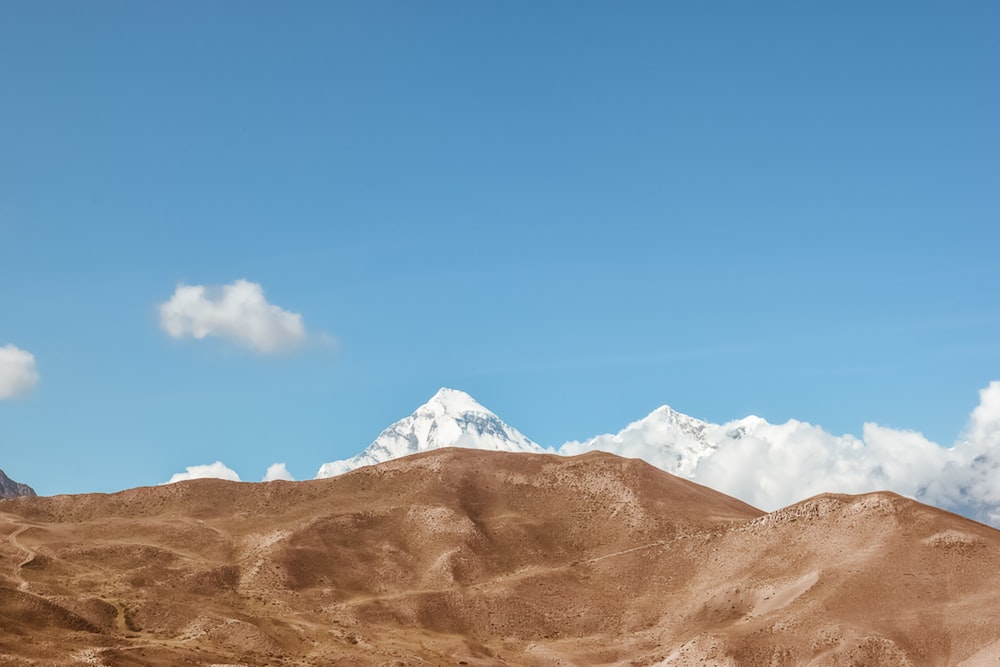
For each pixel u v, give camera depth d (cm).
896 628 17850
